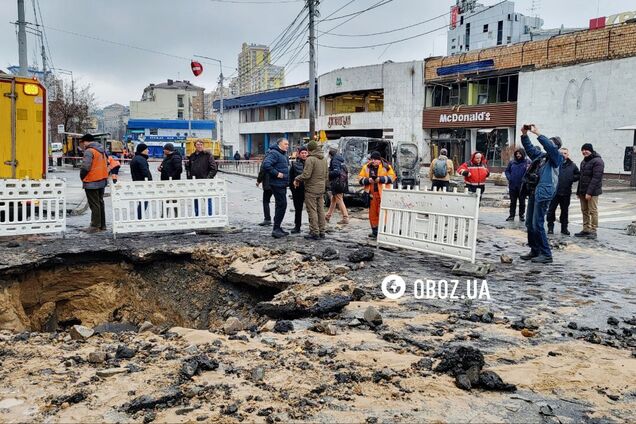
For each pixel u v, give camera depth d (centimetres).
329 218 1357
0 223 973
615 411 361
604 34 2888
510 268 822
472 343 490
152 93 10494
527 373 419
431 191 838
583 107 3005
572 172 1141
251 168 4512
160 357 461
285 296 668
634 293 676
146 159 1166
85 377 414
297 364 437
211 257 885
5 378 414
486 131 3706
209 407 358
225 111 7244
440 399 373
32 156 1160
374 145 1694
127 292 918
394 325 544
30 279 849
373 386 393
